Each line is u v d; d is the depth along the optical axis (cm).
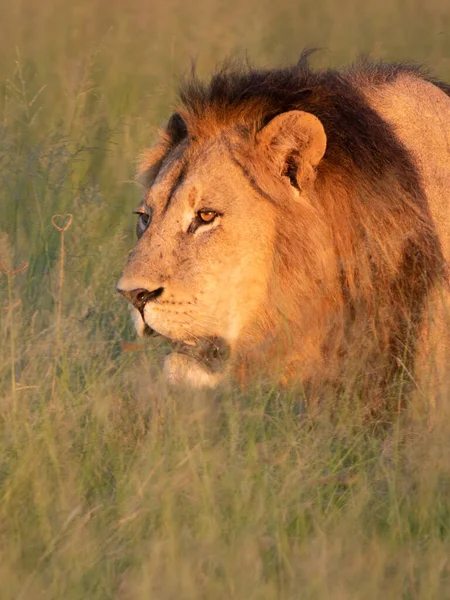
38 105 1997
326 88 1033
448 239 1046
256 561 802
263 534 838
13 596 789
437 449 923
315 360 1007
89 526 859
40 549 834
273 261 986
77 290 1252
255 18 2603
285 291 991
